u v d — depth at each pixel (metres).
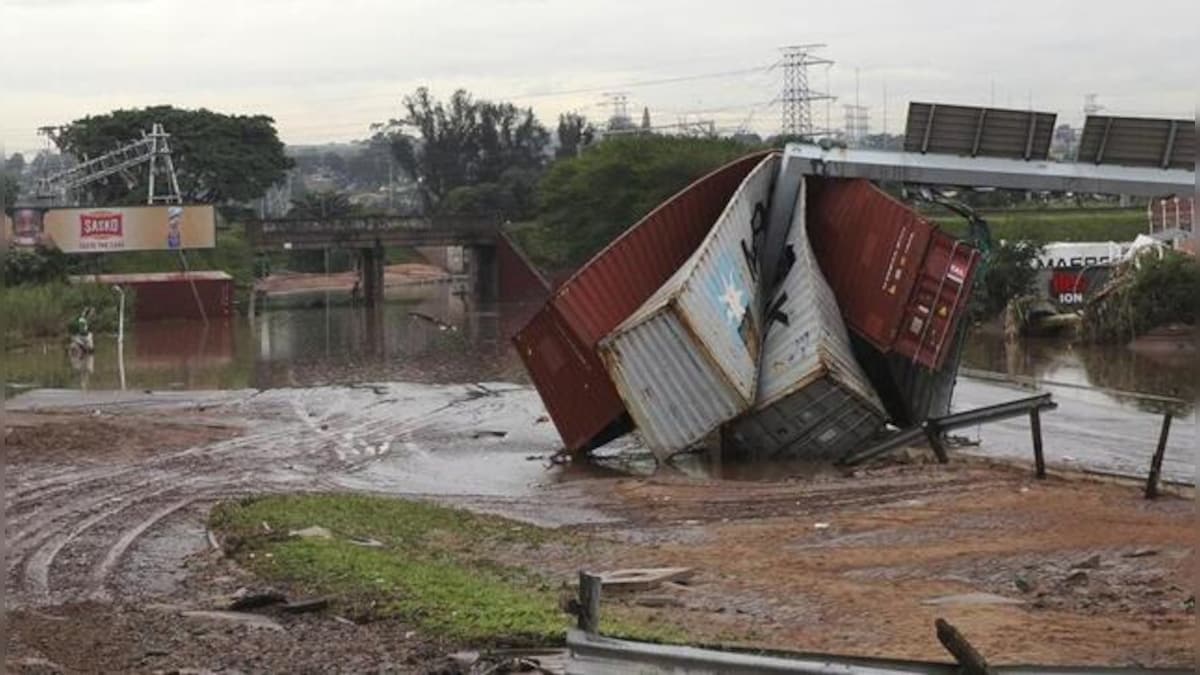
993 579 19.20
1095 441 35.88
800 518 25.17
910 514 24.95
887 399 34.62
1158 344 63.19
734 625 15.73
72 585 18.70
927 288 32.00
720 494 28.27
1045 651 14.11
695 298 31.17
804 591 18.16
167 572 19.53
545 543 22.39
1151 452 33.53
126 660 13.96
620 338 31.55
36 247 85.94
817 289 32.41
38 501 26.56
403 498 27.70
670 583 18.67
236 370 58.97
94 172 118.38
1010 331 67.56
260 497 26.03
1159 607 16.66
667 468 31.97
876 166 34.53
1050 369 55.84
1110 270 71.62
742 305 32.16
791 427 32.16
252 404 45.56
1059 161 34.75
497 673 12.88
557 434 38.28
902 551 21.48
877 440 32.38
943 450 31.66
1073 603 17.09
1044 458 31.83
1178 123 34.06
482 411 43.91
